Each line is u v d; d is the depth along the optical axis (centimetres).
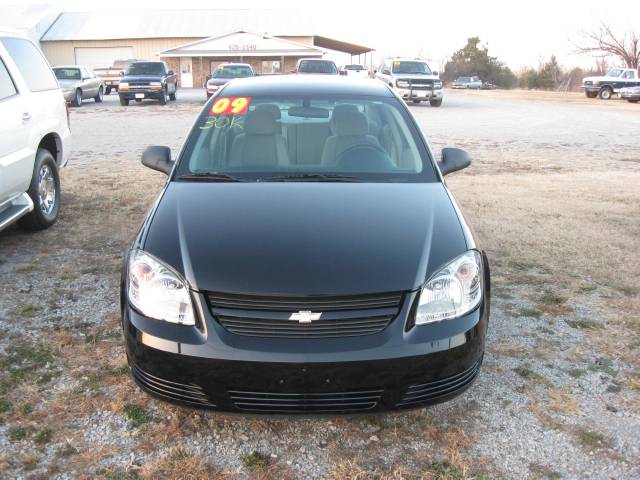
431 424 284
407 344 246
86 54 4694
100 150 1116
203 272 255
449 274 263
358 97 410
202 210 299
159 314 255
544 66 6366
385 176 350
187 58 4488
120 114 1916
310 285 247
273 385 242
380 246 271
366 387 245
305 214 295
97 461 254
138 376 263
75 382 310
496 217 654
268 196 316
